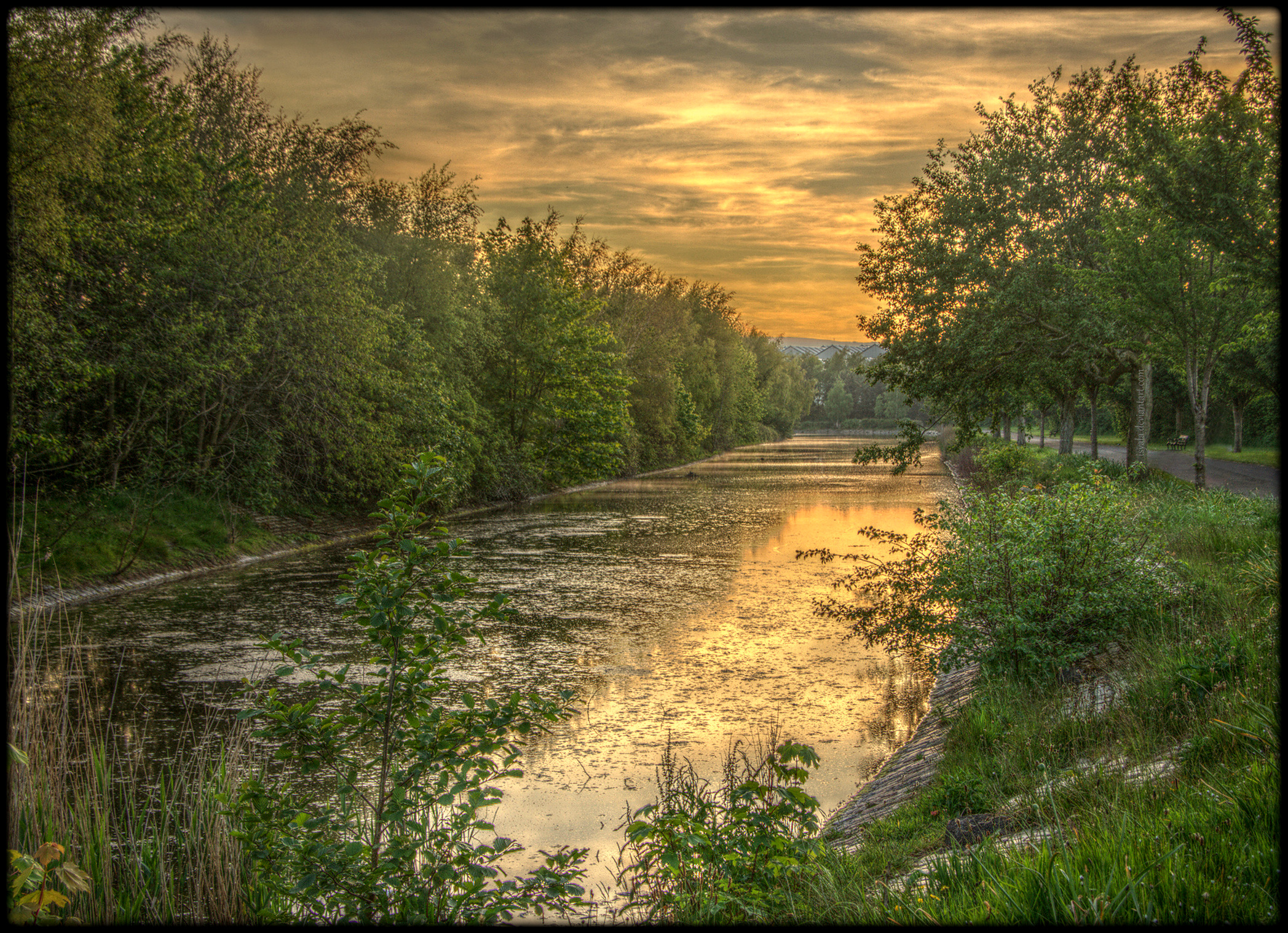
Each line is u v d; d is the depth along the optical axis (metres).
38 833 4.79
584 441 39.34
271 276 20.03
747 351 97.50
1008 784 5.76
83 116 13.65
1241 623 6.99
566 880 4.00
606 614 14.39
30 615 12.69
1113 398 56.09
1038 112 26.58
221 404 19.47
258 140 23.62
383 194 28.67
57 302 15.77
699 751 8.22
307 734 4.05
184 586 16.06
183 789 6.36
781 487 43.22
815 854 4.40
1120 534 8.62
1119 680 7.00
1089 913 2.99
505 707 4.15
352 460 22.19
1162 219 18.02
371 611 3.96
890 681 10.62
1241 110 16.08
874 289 28.06
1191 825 3.59
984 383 27.11
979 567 8.72
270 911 4.22
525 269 37.66
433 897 3.92
